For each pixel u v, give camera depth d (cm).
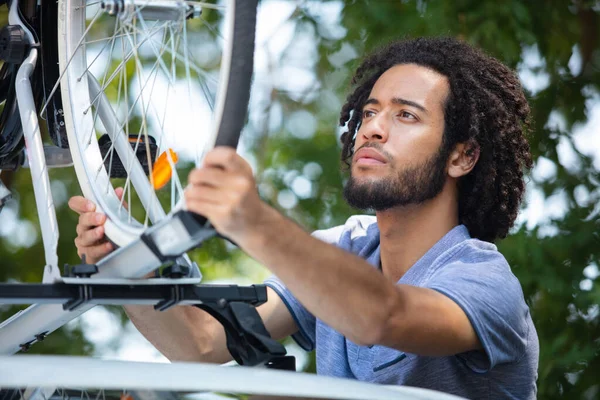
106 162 229
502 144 274
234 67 179
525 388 246
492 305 228
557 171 632
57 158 256
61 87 230
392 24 618
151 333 270
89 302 193
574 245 599
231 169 174
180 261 205
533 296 592
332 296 194
